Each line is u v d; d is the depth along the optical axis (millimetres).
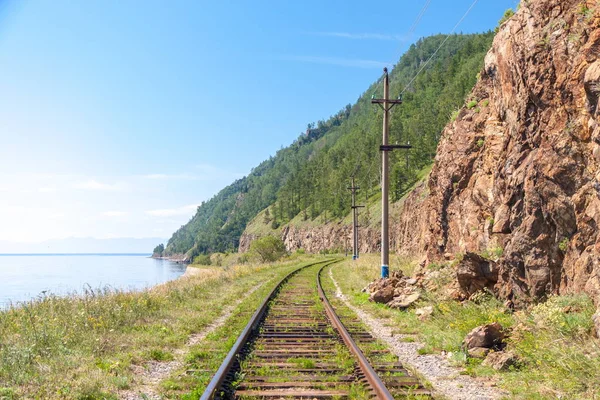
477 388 7113
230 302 17688
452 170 21906
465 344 9312
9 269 137125
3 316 10891
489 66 19672
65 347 8719
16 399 6180
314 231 153625
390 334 11555
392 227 96250
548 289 10711
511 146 14492
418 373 7781
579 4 10719
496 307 11984
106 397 6477
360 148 171500
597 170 9141
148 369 8164
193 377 7383
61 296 13766
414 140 134375
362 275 26312
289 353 8922
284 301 17750
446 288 14859
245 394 6383
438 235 23094
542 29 12078
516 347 8484
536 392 6688
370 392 6453
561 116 10617
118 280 75188
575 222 9906
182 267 191625
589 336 8047
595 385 6562
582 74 9938
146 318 12836
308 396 6355
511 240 12047
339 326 11148
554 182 10352
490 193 17516
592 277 9102
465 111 22891
